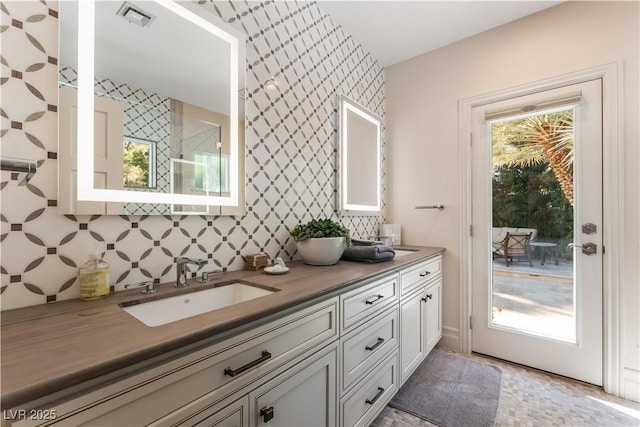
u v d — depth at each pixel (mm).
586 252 1772
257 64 1434
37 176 803
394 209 2584
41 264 809
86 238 891
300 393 935
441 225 2324
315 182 1798
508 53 2047
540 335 1928
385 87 2641
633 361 1611
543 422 1433
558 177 1901
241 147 1334
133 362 524
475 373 1883
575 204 1829
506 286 2082
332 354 1068
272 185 1504
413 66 2496
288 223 1600
